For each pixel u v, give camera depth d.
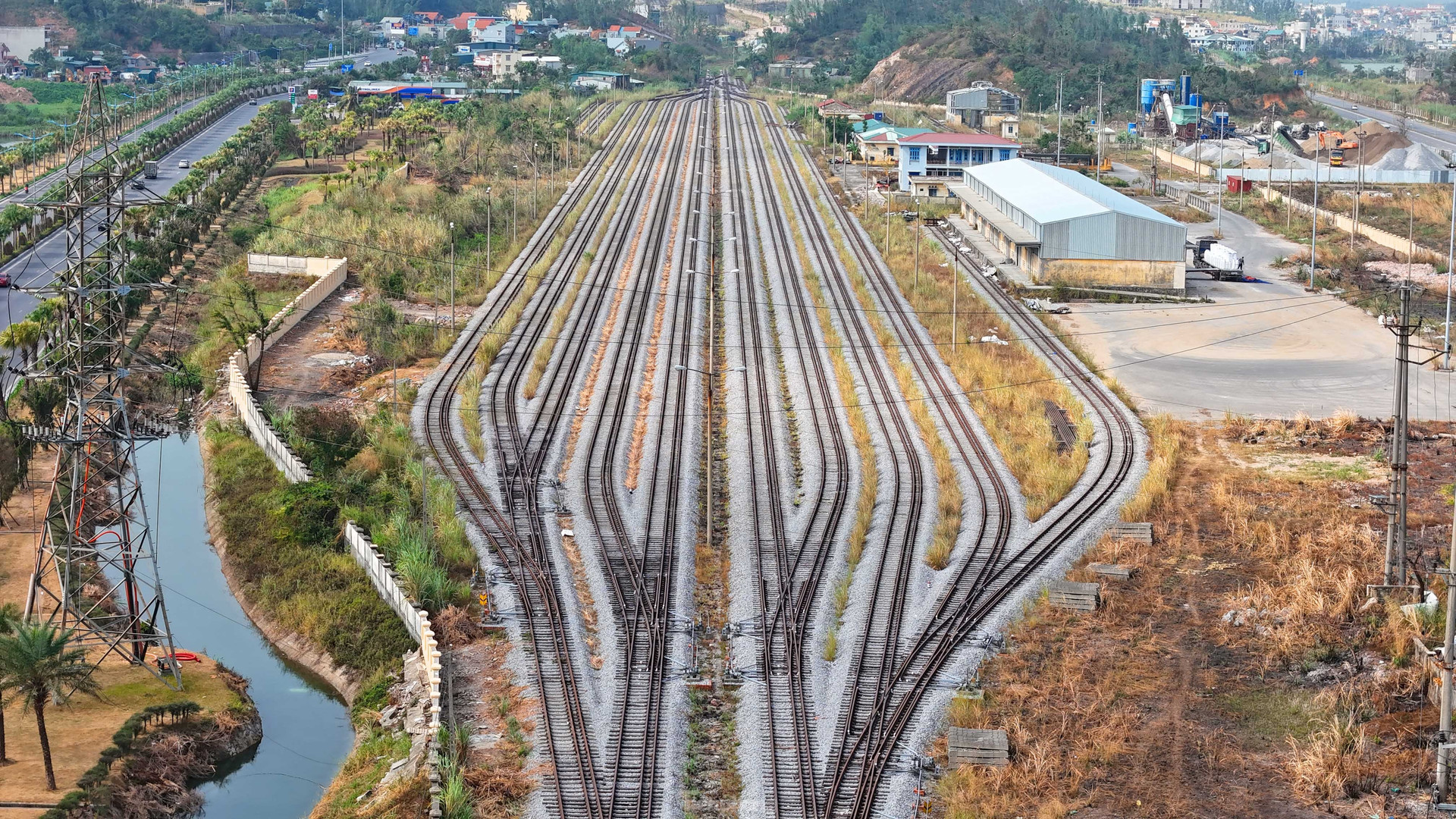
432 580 57.12
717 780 44.44
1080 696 49.62
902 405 84.69
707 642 54.16
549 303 110.75
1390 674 50.09
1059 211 119.56
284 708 53.50
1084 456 75.19
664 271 123.62
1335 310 110.06
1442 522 65.75
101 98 59.06
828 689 50.06
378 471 72.44
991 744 45.12
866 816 41.84
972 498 68.81
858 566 60.66
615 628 54.69
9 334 86.00
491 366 92.75
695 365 94.25
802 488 71.19
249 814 46.03
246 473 74.56
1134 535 64.12
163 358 93.12
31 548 64.31
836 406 84.50
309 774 48.75
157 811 45.41
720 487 71.81
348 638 57.16
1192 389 89.00
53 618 54.84
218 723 50.56
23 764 46.06
